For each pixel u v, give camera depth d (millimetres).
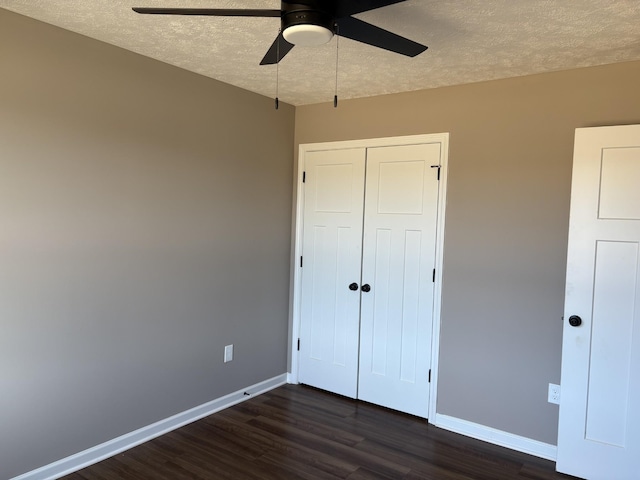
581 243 2721
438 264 3389
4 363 2355
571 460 2775
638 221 2588
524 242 3045
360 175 3750
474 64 2850
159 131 3008
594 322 2701
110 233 2771
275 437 3160
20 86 2352
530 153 3018
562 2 2010
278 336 4090
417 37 2436
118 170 2793
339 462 2865
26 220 2404
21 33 2340
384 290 3656
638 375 2598
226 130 3471
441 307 3381
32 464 2484
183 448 2977
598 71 2799
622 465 2648
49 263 2502
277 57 2086
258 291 3852
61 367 2580
